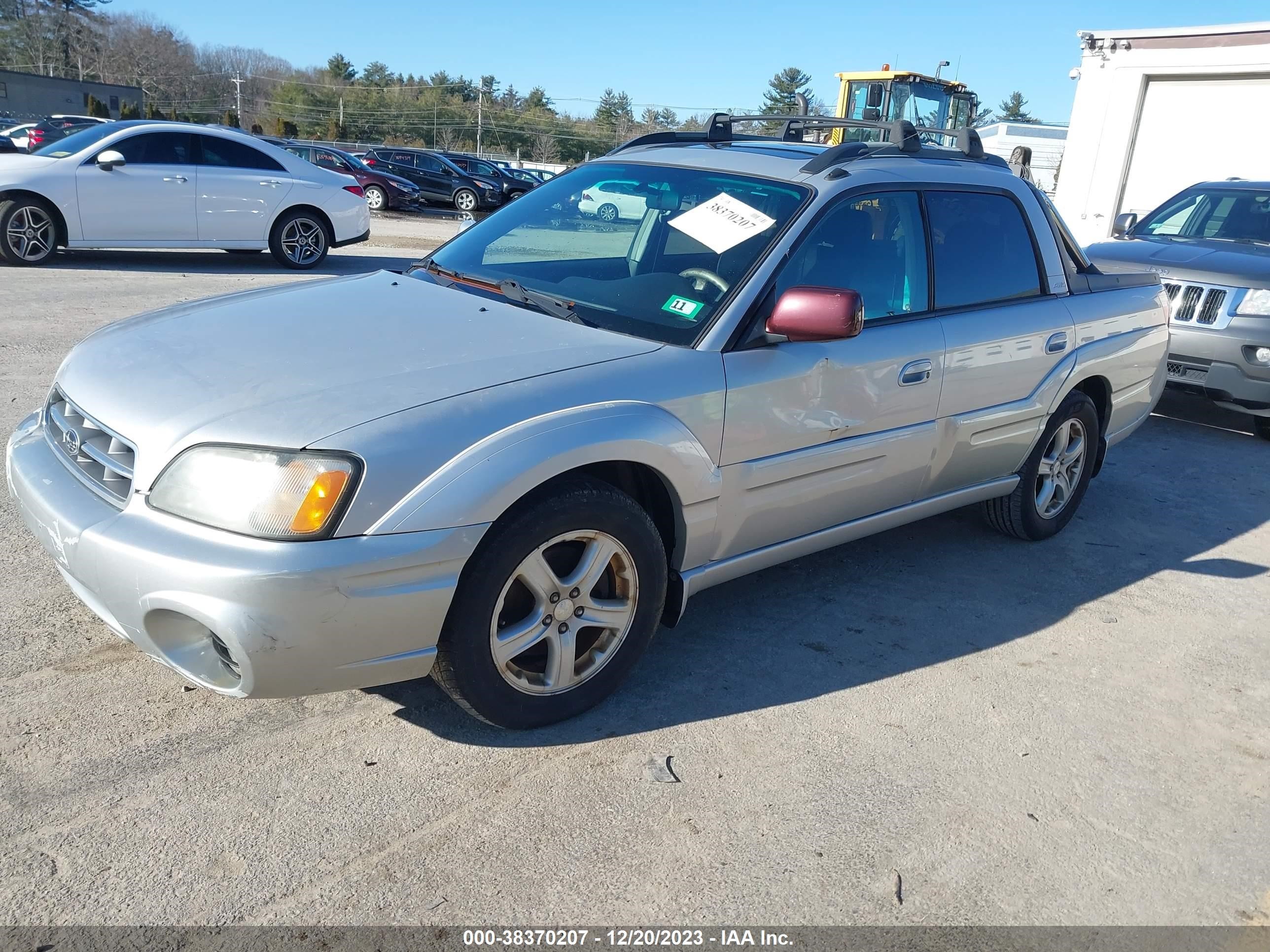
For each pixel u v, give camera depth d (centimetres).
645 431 279
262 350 282
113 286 938
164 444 244
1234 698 347
